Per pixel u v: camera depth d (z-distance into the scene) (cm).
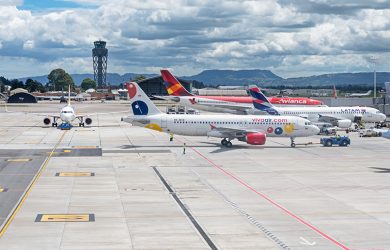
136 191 5653
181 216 4584
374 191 5781
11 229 4103
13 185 5903
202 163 7719
